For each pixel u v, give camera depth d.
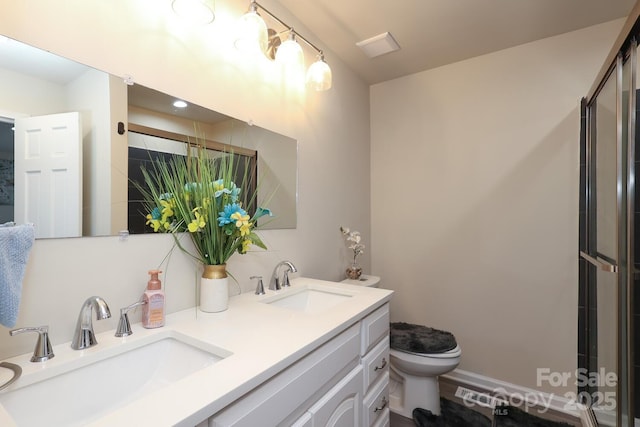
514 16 1.74
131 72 0.99
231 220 1.10
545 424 1.71
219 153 1.27
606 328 1.47
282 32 1.63
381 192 2.55
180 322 1.00
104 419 0.52
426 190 2.36
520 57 2.04
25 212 0.76
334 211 2.10
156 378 0.88
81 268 0.86
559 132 1.92
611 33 1.78
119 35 0.96
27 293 0.76
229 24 1.33
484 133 2.15
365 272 2.47
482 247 2.15
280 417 0.76
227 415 0.63
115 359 0.82
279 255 1.61
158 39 1.07
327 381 0.96
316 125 1.92
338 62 2.16
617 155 1.28
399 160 2.47
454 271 2.25
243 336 0.88
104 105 0.92
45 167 0.80
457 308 2.23
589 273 1.73
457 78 2.25
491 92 2.13
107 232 0.92
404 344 1.72
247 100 1.42
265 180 1.52
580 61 1.86
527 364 1.99
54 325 0.81
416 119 2.40
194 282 1.17
